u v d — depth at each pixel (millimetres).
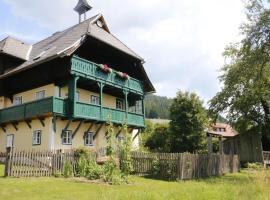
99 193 11453
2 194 11211
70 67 23312
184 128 40344
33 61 26797
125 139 18406
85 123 26328
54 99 22656
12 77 27984
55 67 24359
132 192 11055
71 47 23281
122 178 16500
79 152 20375
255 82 29016
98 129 27125
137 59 29750
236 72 30062
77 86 26797
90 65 25062
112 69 27234
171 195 9523
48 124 23750
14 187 12633
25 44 31891
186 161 19469
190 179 19297
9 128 27359
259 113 36000
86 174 17672
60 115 23047
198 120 40344
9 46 29078
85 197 10734
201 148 39781
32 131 25078
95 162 18172
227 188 11852
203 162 21641
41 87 26125
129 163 17750
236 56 32344
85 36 24609
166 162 19250
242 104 34688
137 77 31656
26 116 24406
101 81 25938
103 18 30406
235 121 36406
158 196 9344
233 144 38219
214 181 18156
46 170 17250
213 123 38594
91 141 26891
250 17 25422
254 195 10617
